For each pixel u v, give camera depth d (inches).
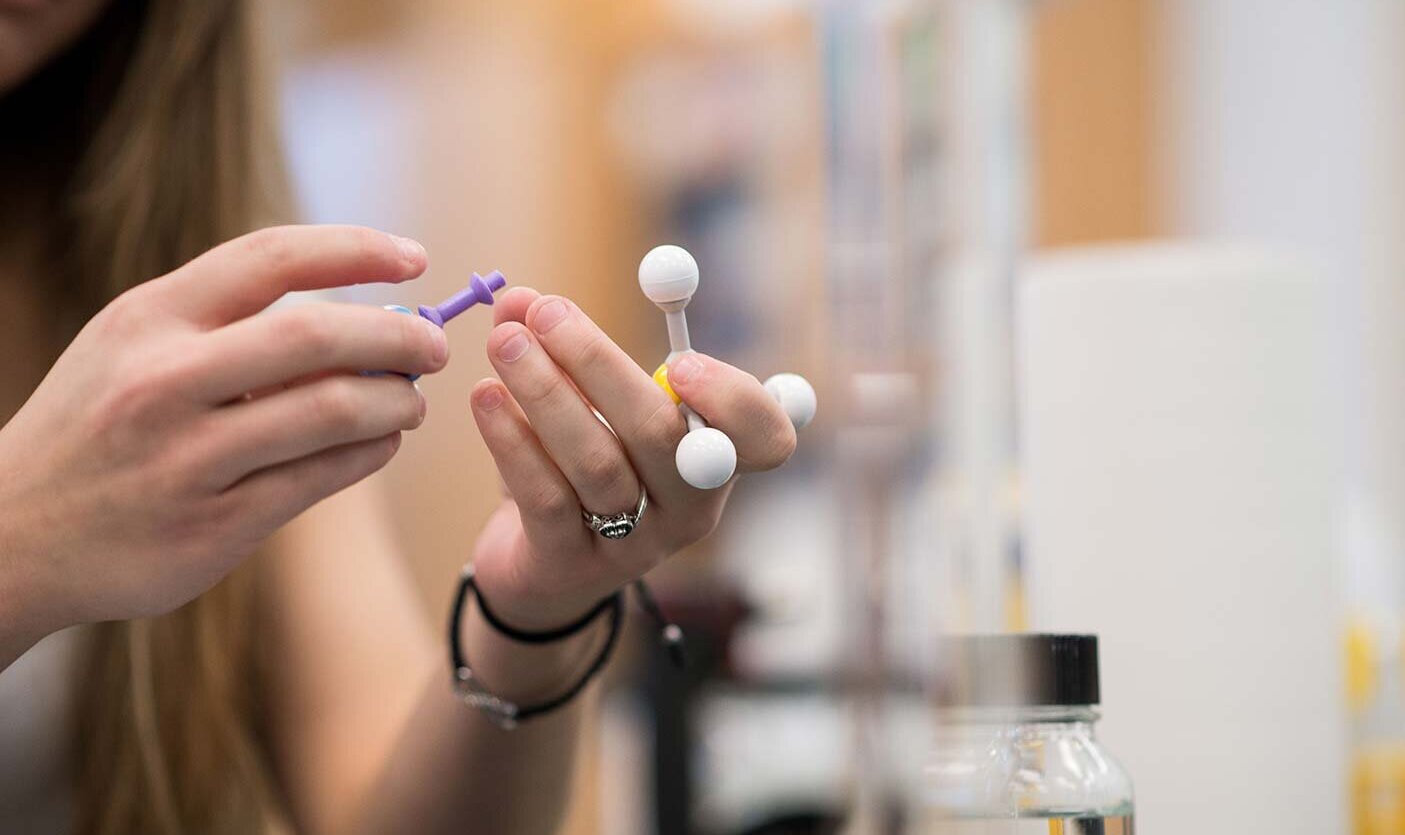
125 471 24.7
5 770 40.8
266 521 25.3
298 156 90.1
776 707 61.5
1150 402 31.1
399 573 48.3
